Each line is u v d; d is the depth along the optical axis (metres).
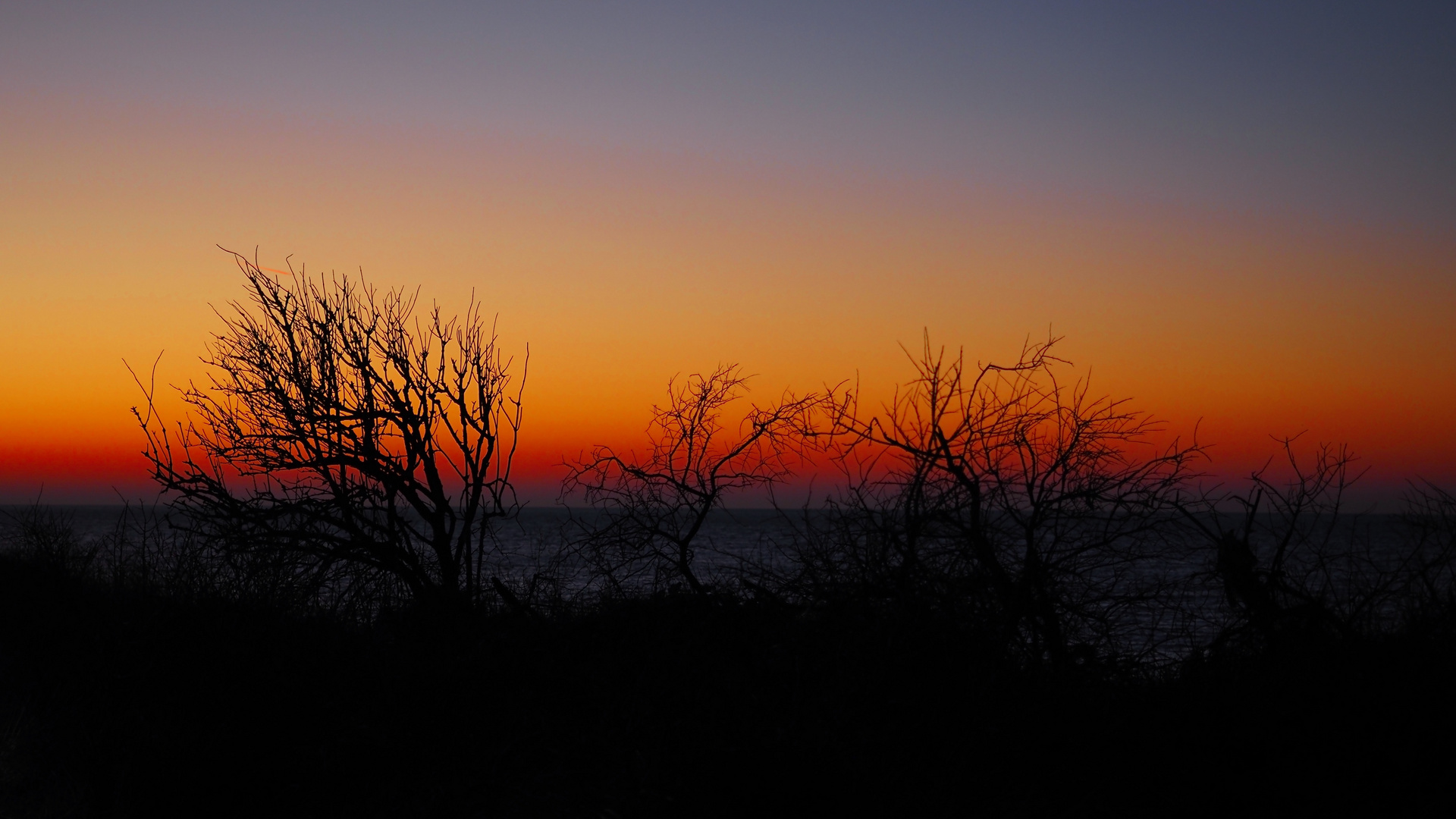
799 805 5.56
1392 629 6.63
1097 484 6.71
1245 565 6.77
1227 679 6.50
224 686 7.59
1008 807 5.64
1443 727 5.73
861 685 6.43
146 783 6.36
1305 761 5.76
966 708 6.15
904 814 5.54
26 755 6.78
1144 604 7.00
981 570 6.88
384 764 6.64
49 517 14.97
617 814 5.79
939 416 6.69
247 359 11.23
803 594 7.45
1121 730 6.23
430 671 7.68
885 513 6.97
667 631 7.96
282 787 6.36
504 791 6.30
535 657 8.17
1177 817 5.58
